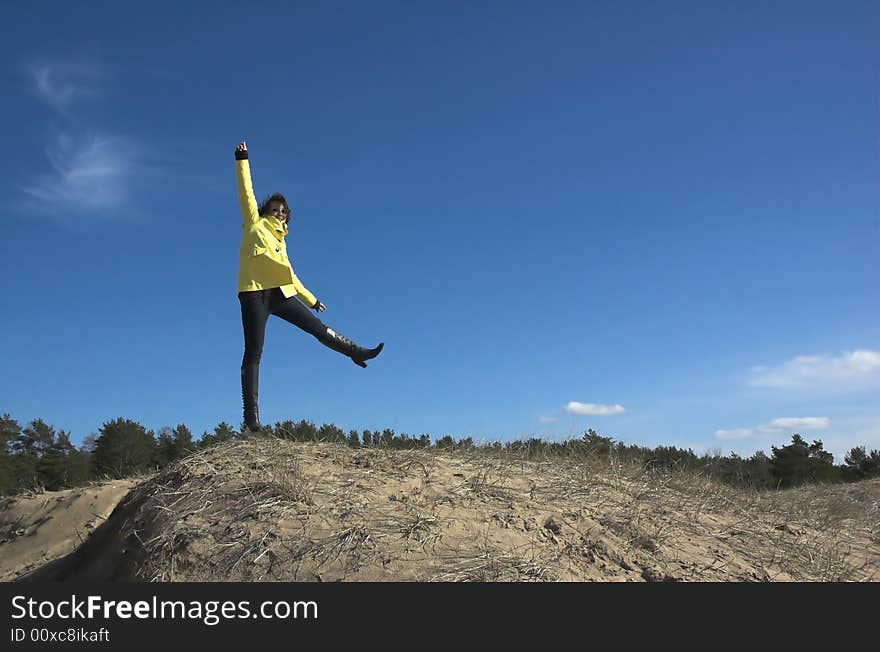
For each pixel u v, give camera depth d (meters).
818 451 20.03
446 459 6.23
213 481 5.05
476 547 4.38
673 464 7.86
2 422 23.44
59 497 7.49
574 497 5.67
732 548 5.55
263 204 6.12
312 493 4.84
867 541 6.91
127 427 21.16
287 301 5.86
